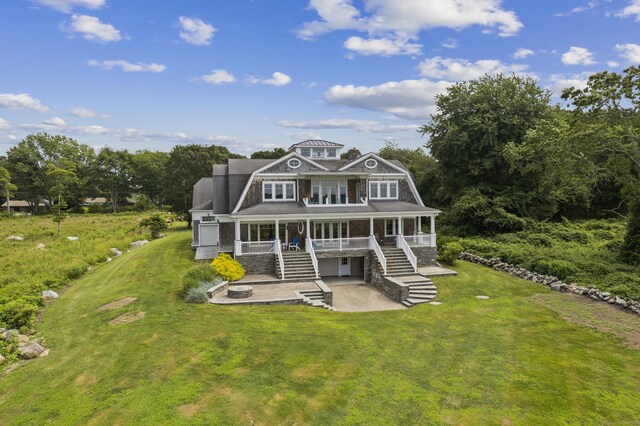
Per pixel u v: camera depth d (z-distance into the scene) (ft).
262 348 49.21
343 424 33.91
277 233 91.15
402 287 74.69
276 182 100.99
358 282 93.25
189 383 40.81
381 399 37.86
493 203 133.28
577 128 82.23
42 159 323.78
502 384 40.75
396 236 100.58
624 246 83.97
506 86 140.87
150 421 34.30
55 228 176.55
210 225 113.09
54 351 50.21
